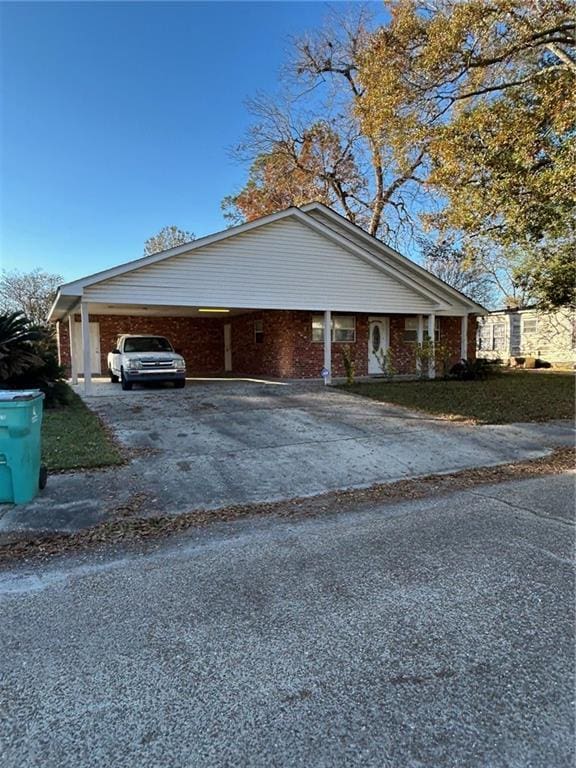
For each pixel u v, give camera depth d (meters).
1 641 2.57
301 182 25.72
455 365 17.02
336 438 8.03
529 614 2.78
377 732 1.89
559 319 23.19
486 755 1.77
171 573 3.41
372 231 24.62
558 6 10.07
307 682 2.21
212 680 2.23
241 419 9.36
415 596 3.01
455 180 11.94
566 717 1.96
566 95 10.09
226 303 13.16
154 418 9.40
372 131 13.54
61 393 10.73
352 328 17.11
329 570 3.41
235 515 4.72
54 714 2.01
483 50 10.80
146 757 1.78
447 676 2.24
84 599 3.04
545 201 11.03
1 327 9.99
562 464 6.68
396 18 12.52
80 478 5.77
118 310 17.41
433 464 6.73
